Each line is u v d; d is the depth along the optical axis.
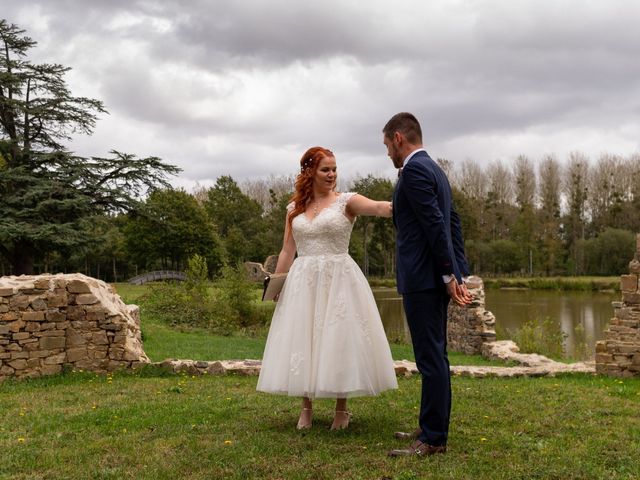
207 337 16.97
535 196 80.25
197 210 56.41
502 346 14.47
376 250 67.19
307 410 4.62
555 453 3.88
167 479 3.48
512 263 64.50
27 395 6.63
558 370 9.10
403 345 17.91
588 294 43.09
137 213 29.50
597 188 75.88
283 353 4.28
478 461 3.68
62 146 29.41
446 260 3.61
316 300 4.32
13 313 7.86
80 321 8.20
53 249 26.91
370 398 5.93
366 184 67.06
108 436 4.56
